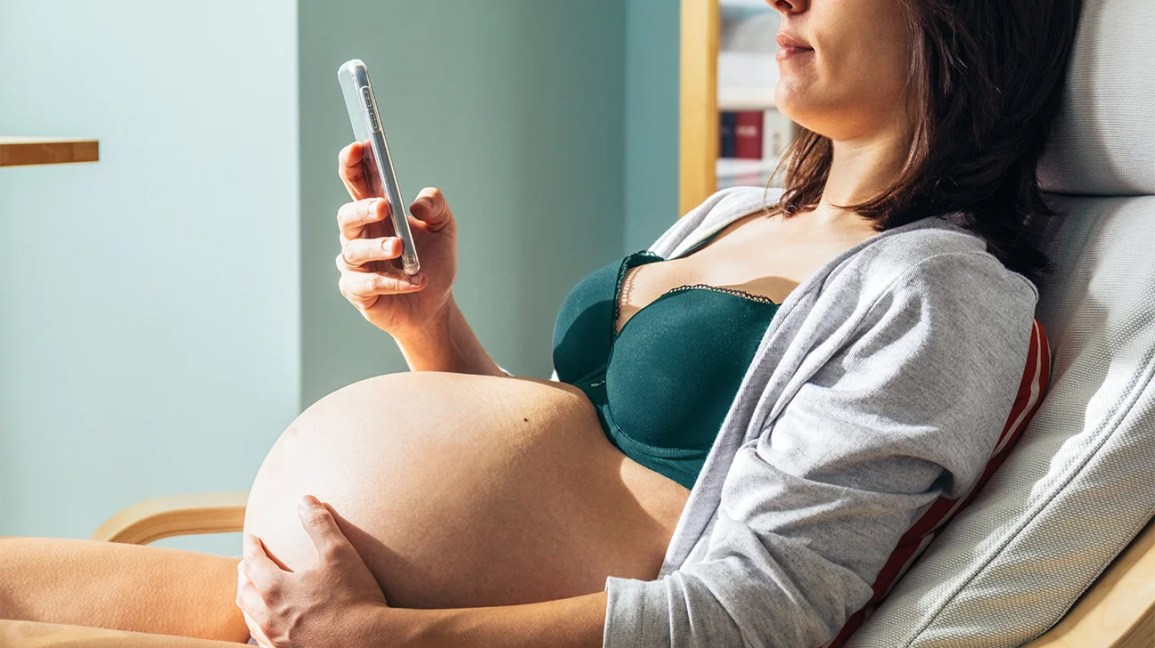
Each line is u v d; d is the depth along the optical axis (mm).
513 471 1035
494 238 2271
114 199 2033
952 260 974
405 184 2092
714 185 2223
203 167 1968
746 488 978
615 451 1096
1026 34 1087
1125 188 1126
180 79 1960
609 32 2447
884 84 1104
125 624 1058
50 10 2021
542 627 914
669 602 915
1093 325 1035
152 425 2070
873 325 981
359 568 977
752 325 1078
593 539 1023
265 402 1984
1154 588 912
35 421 2119
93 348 2084
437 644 916
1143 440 946
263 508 1090
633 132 2500
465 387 1128
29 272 2094
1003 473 1001
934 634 939
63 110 2043
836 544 943
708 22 2172
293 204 1908
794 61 1134
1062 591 944
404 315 1253
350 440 1088
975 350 960
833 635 949
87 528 2125
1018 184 1130
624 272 1227
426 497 1023
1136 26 1084
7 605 1043
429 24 2088
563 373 1252
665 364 1084
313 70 1897
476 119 2203
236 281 1973
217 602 1099
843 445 943
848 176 1160
